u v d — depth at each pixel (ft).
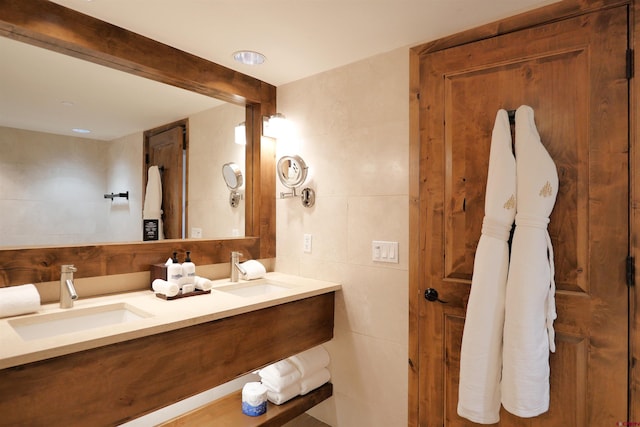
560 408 4.76
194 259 6.88
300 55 6.56
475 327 4.89
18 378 3.47
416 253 6.00
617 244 4.43
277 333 5.93
